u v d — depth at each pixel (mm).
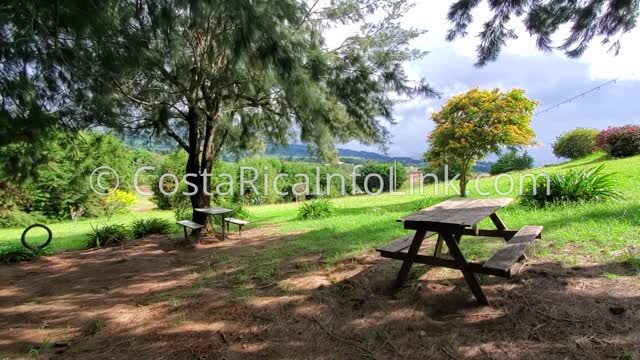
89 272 5230
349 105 5660
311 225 7957
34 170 4102
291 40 4184
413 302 2900
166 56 4484
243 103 7188
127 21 3602
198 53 5641
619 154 13656
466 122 10102
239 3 3420
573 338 2188
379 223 6816
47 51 3227
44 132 3748
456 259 2775
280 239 6555
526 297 2732
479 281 3102
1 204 12875
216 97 6953
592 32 4484
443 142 10484
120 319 3244
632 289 2668
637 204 5395
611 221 4516
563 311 2490
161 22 3527
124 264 5598
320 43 5656
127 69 4012
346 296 3172
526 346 2172
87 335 2975
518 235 3277
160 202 17188
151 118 7027
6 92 3250
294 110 6137
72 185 7805
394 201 13336
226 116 7730
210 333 2781
